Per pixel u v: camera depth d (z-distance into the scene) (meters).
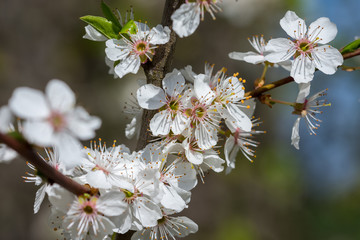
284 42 0.40
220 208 0.83
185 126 0.38
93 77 0.84
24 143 0.35
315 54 0.40
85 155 0.38
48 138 0.34
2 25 0.85
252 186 0.85
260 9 0.83
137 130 0.40
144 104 0.39
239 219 0.82
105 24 0.39
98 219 0.37
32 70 0.84
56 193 0.36
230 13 0.83
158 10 0.81
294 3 0.82
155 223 0.38
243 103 0.40
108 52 0.39
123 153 0.38
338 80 0.80
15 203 0.77
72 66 0.85
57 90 0.34
